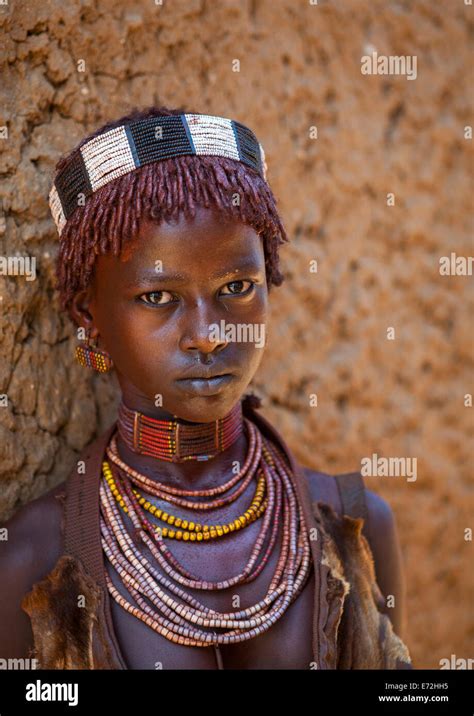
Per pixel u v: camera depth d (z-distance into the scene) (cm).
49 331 210
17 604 179
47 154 207
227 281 166
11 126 201
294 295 255
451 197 285
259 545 182
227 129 172
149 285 163
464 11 284
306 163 255
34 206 205
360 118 265
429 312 284
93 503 179
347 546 192
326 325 263
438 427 288
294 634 179
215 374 167
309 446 261
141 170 165
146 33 224
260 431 204
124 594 173
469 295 292
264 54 245
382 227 272
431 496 289
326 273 262
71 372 215
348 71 262
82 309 184
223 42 237
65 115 212
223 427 185
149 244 163
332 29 258
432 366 286
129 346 171
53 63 208
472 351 293
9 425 201
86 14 213
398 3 271
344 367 267
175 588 173
